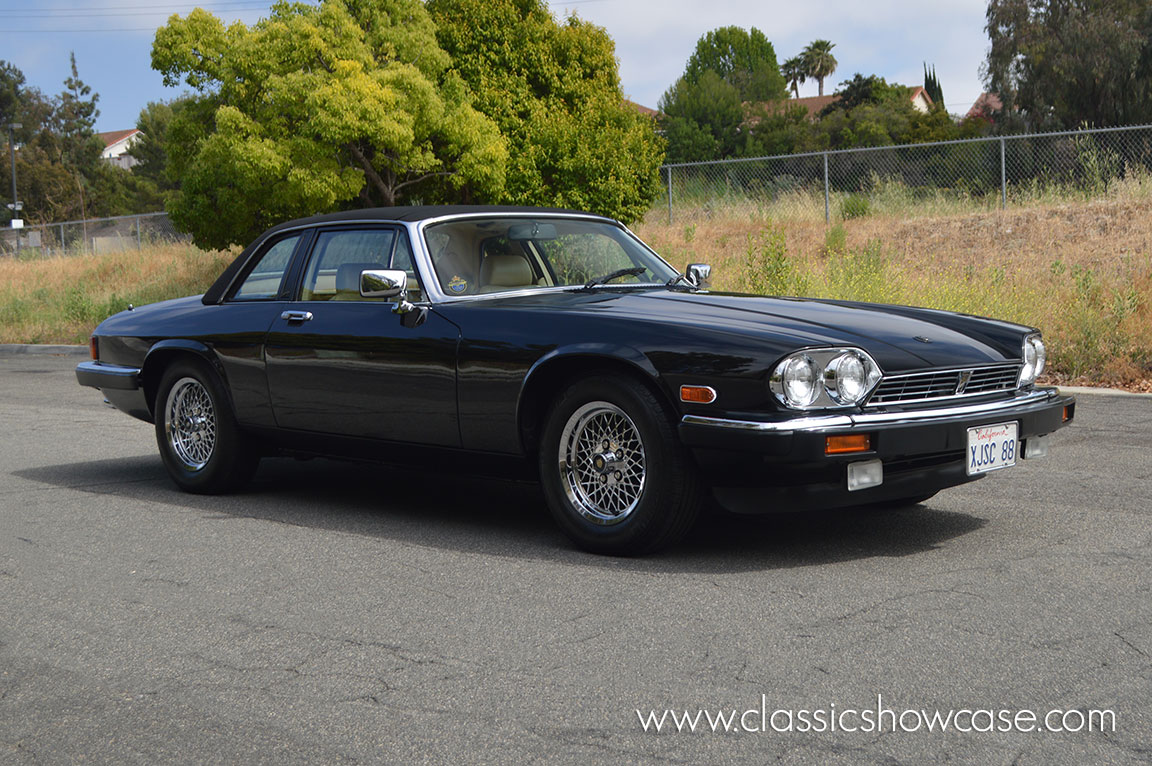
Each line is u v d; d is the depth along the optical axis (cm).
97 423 952
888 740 283
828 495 431
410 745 289
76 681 343
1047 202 1927
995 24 3972
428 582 439
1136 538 486
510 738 291
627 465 462
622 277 573
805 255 1698
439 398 505
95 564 481
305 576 454
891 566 445
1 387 1270
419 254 530
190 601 423
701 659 344
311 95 1753
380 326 528
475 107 1970
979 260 1673
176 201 1988
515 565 460
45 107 8419
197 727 305
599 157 1950
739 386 423
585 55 2056
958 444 444
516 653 355
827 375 425
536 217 577
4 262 3059
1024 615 379
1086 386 982
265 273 608
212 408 619
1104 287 1238
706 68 8838
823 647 352
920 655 343
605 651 354
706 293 539
